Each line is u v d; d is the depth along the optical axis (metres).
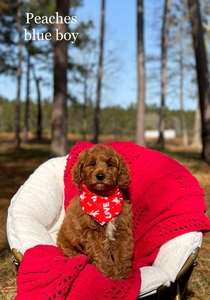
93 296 0.50
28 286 0.52
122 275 0.55
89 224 0.58
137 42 3.25
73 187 0.73
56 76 2.42
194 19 2.69
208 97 2.72
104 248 0.58
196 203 0.61
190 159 2.83
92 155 0.59
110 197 0.59
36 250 0.56
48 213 0.70
